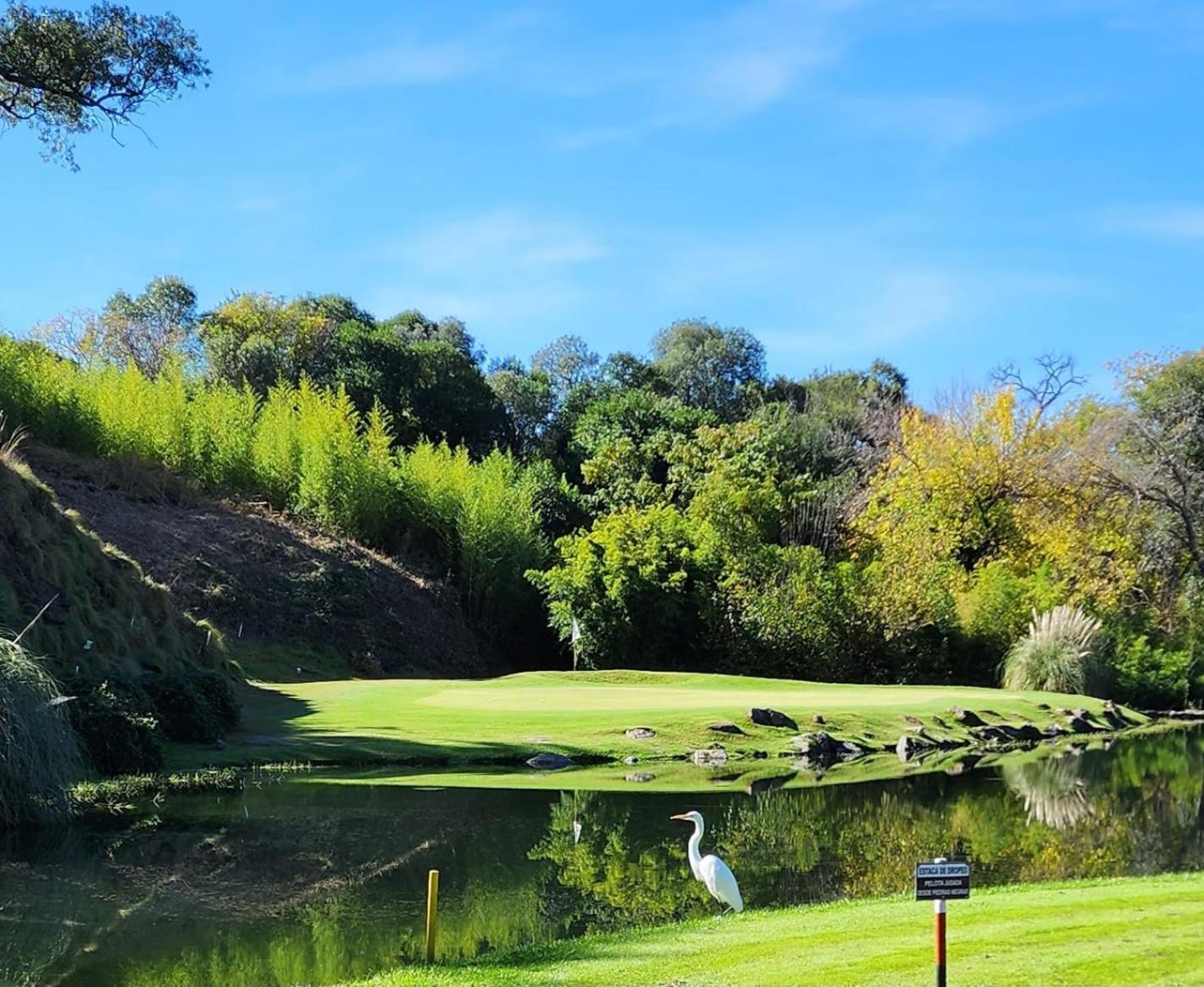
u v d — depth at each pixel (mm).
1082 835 16266
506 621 47750
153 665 25312
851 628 39719
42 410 43125
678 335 83688
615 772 21562
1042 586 41188
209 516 43562
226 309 67500
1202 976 7641
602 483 55031
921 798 19375
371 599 43750
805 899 12508
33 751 15852
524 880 13344
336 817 16781
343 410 48719
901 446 50906
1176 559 46438
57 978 9789
